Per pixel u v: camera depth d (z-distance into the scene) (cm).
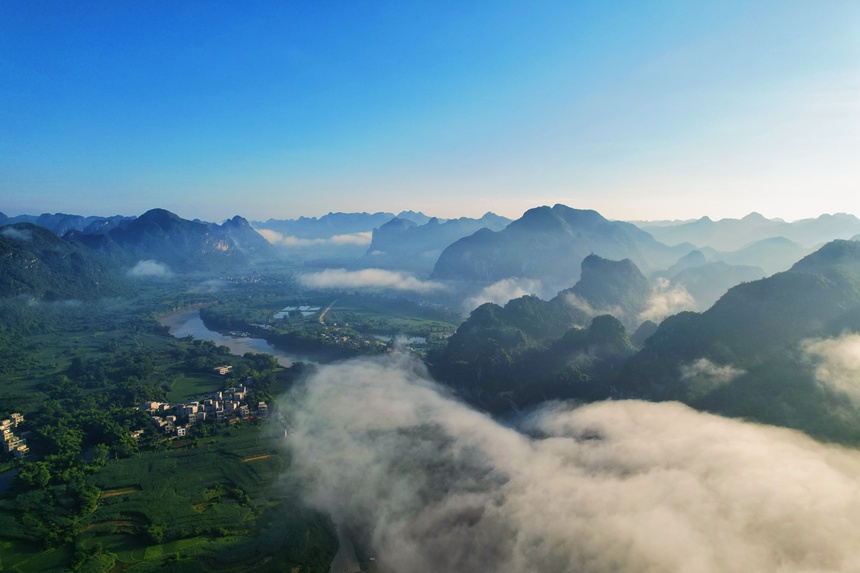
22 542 16962
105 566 15762
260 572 15950
